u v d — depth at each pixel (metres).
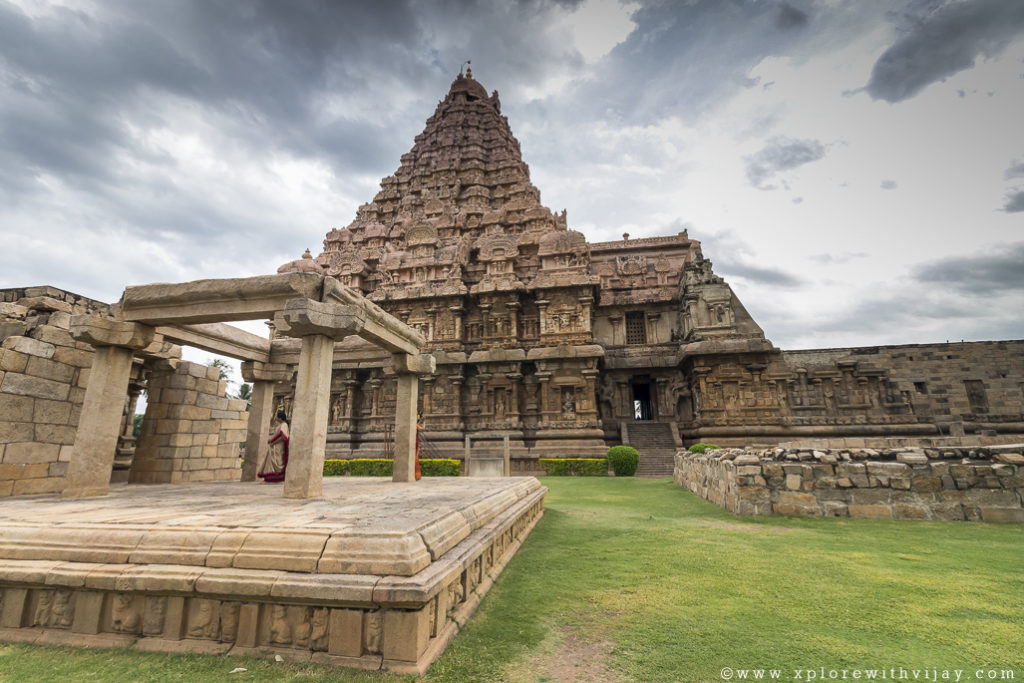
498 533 5.95
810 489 10.04
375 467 25.06
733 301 30.12
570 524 9.98
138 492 8.22
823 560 6.55
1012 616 4.53
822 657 3.75
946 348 29.55
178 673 3.39
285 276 7.14
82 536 4.16
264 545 3.81
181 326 9.23
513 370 30.41
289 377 12.17
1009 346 29.00
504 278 33.09
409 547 3.68
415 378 11.48
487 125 49.88
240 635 3.68
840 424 28.33
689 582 5.70
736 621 4.49
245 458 11.64
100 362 7.80
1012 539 7.67
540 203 42.41
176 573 3.75
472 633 4.20
